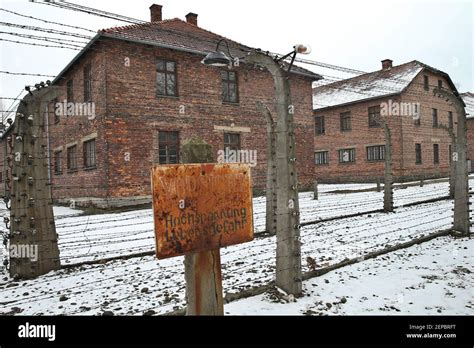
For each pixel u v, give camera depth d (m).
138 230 8.74
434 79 26.06
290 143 4.34
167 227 2.22
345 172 26.67
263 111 7.91
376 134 24.47
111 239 7.74
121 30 13.29
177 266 5.63
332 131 27.62
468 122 33.19
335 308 3.88
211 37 16.59
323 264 5.44
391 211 10.99
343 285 4.62
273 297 4.17
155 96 13.59
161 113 13.74
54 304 4.02
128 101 12.91
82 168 14.27
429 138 25.05
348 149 26.55
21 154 5.12
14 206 5.11
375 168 24.66
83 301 4.11
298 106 18.50
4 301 4.13
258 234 7.81
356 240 7.13
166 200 2.22
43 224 5.25
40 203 5.23
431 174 25.08
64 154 16.42
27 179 5.12
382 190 18.70
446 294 4.28
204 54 14.49
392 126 23.38
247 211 2.63
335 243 6.90
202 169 2.40
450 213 10.34
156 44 13.01
